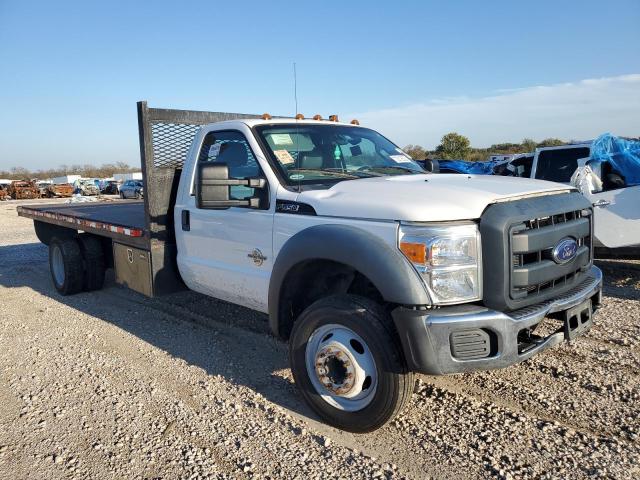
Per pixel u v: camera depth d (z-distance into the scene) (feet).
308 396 12.07
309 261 11.89
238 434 11.65
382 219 10.78
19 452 11.22
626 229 24.12
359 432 11.44
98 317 20.81
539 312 10.50
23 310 22.38
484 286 10.30
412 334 10.02
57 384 14.49
